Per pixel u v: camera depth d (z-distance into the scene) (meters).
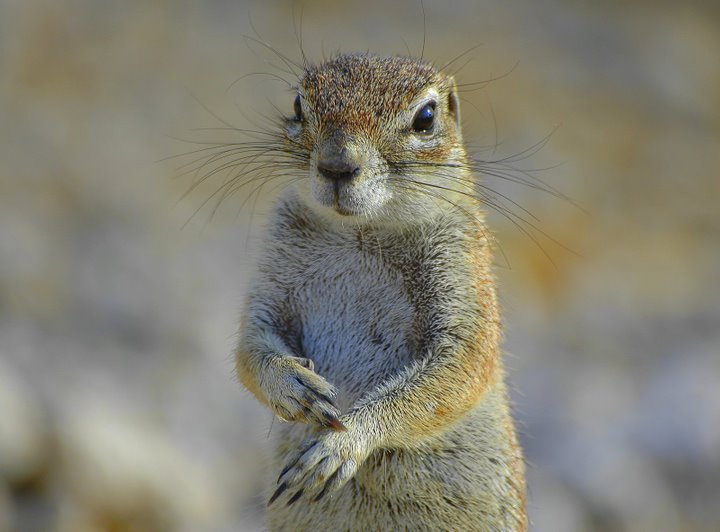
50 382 14.32
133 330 16.41
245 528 13.53
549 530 13.84
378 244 8.98
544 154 23.50
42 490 12.86
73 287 16.97
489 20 29.67
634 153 25.81
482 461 9.05
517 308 19.28
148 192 20.08
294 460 8.12
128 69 23.50
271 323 9.09
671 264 21.98
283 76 23.45
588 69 28.75
